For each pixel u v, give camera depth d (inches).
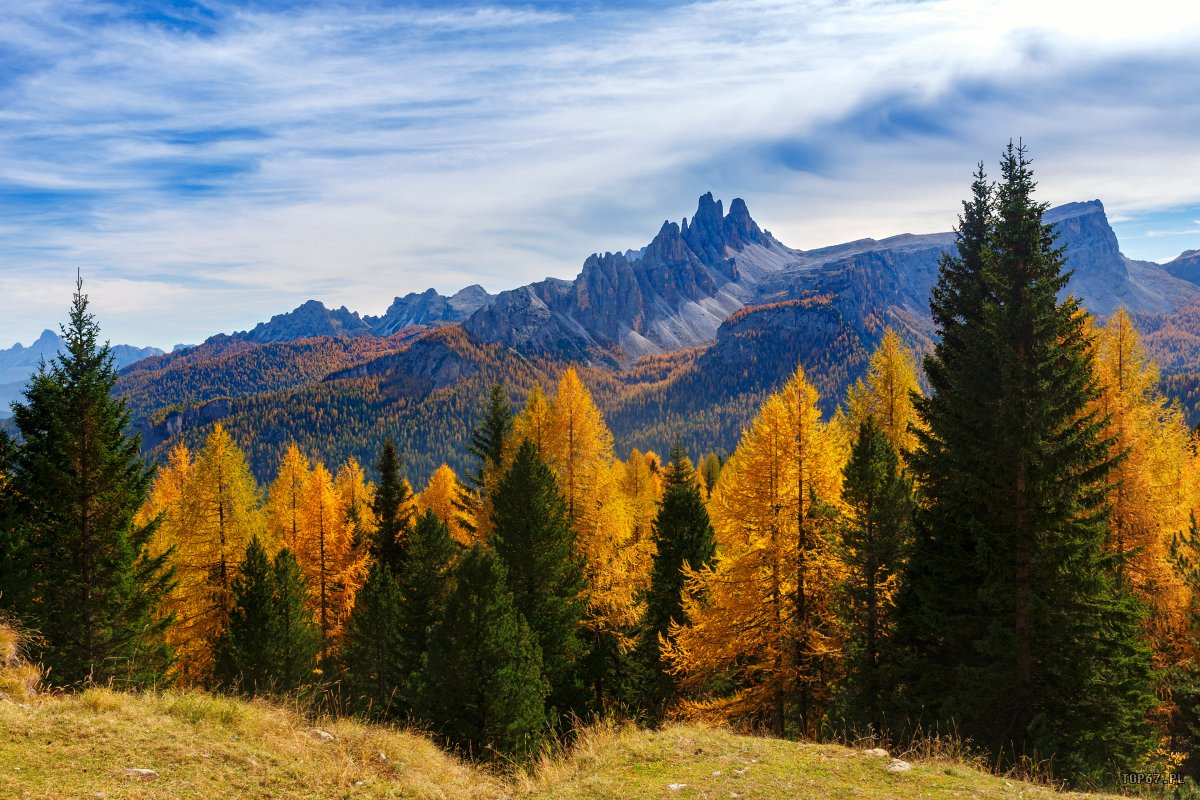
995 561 633.0
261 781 340.8
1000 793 356.8
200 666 1206.9
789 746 439.8
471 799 379.9
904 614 727.7
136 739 356.5
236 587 1039.0
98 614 870.4
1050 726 592.4
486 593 755.4
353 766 386.3
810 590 852.6
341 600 1512.1
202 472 1231.5
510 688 700.0
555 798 351.9
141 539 937.5
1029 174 643.5
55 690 463.2
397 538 1622.8
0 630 518.6
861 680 751.7
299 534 1524.4
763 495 855.1
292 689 974.4
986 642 618.8
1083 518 612.7
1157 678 643.5
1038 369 617.0
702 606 946.7
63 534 857.5
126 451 926.4
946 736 604.7
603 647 1190.9
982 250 663.8
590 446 1266.0
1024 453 598.5
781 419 852.0
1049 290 624.7
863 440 789.9
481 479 1524.4
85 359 908.0
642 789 356.5
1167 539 878.4
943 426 689.6
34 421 895.7
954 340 824.9
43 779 292.4
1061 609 604.7
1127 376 970.7
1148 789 512.7
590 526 1230.9
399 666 1101.1
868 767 392.2
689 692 1107.9
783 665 821.2
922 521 725.3
